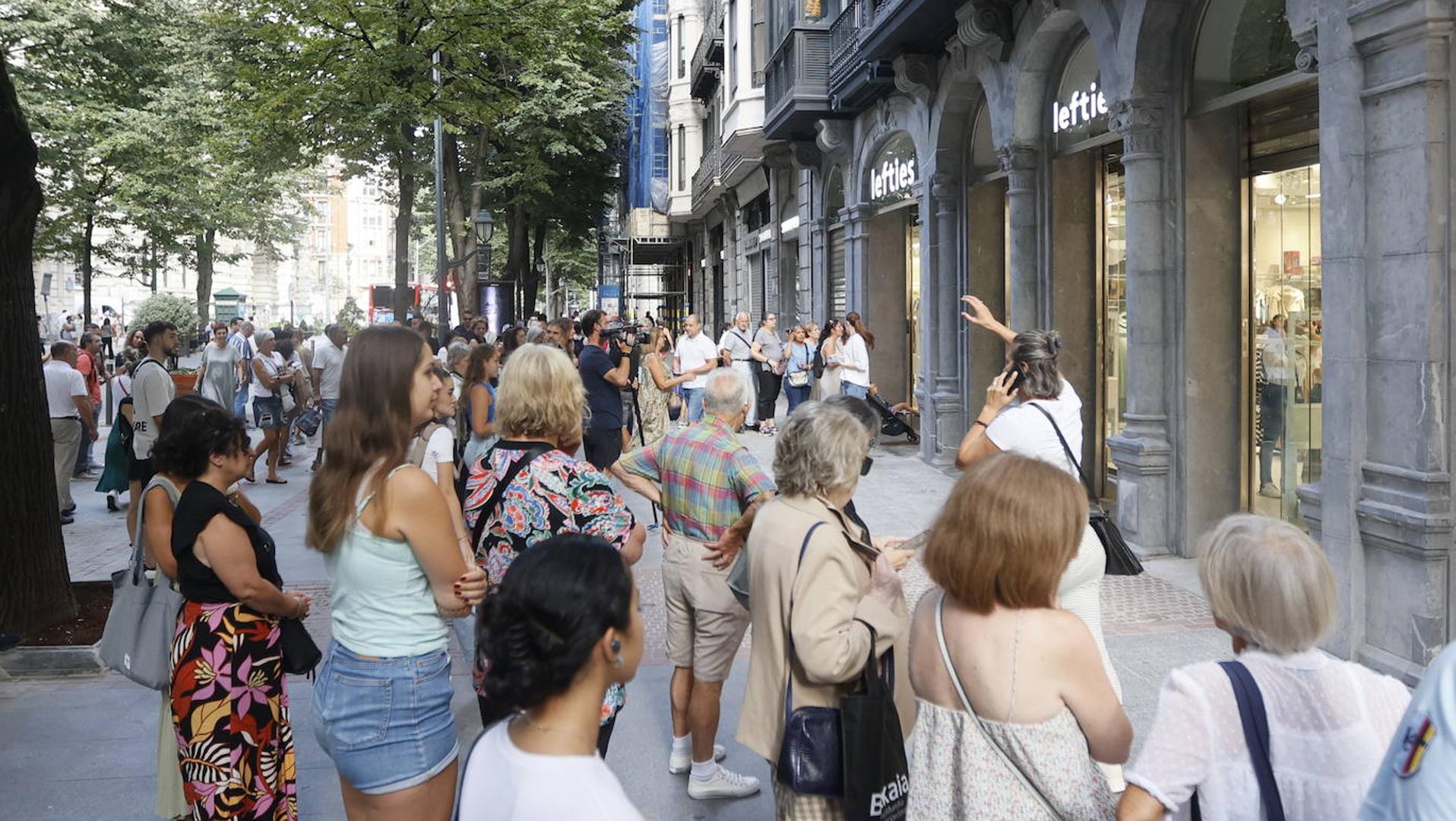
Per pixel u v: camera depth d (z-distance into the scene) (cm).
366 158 2427
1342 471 574
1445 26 517
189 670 324
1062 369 1092
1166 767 199
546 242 4966
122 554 926
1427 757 138
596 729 170
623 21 2116
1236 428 830
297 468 1444
